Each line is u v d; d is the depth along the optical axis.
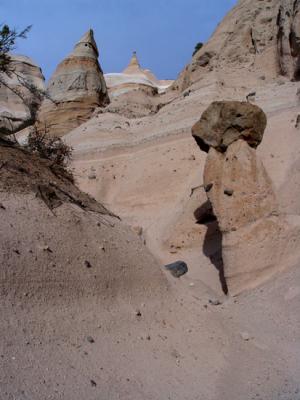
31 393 4.64
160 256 16.20
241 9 39.00
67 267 6.81
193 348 7.11
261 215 11.34
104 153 26.33
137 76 65.56
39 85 45.78
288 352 7.22
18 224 6.68
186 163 22.91
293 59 28.72
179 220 17.06
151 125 28.06
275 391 5.84
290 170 17.80
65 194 8.48
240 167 11.52
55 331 5.81
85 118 41.59
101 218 8.78
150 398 5.38
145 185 22.77
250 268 11.04
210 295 10.94
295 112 22.16
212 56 38.16
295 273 10.45
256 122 11.68
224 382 6.18
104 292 7.17
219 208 11.54
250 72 31.78
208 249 15.38
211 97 27.47
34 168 8.52
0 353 4.91
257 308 9.60
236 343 7.63
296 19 28.00
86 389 5.10
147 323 7.28
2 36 8.12
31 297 5.97
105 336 6.37
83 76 42.62
